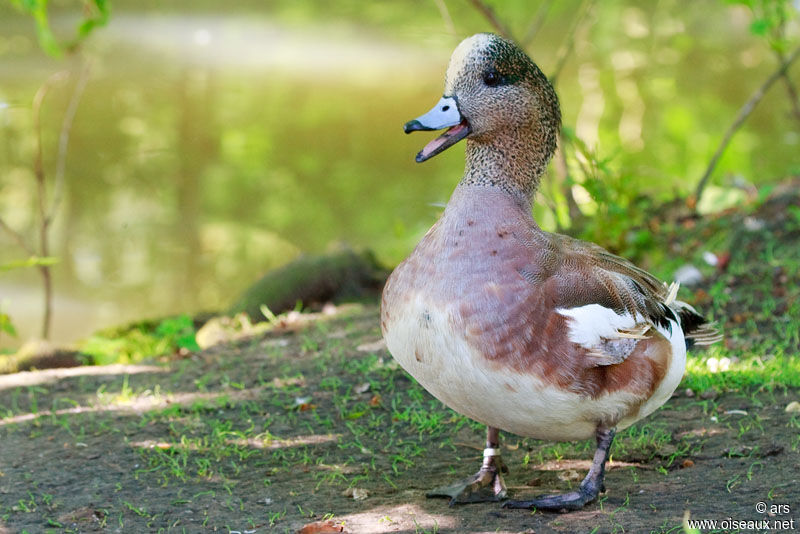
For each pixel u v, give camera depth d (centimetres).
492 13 1380
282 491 704
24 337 1723
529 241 604
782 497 629
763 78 3170
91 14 1312
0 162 2659
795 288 1130
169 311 1903
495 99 626
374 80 3216
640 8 3591
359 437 822
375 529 614
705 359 932
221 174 2698
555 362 584
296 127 2961
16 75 3092
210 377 995
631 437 784
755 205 1330
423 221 2125
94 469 759
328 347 1070
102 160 2706
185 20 3731
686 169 2409
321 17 3681
